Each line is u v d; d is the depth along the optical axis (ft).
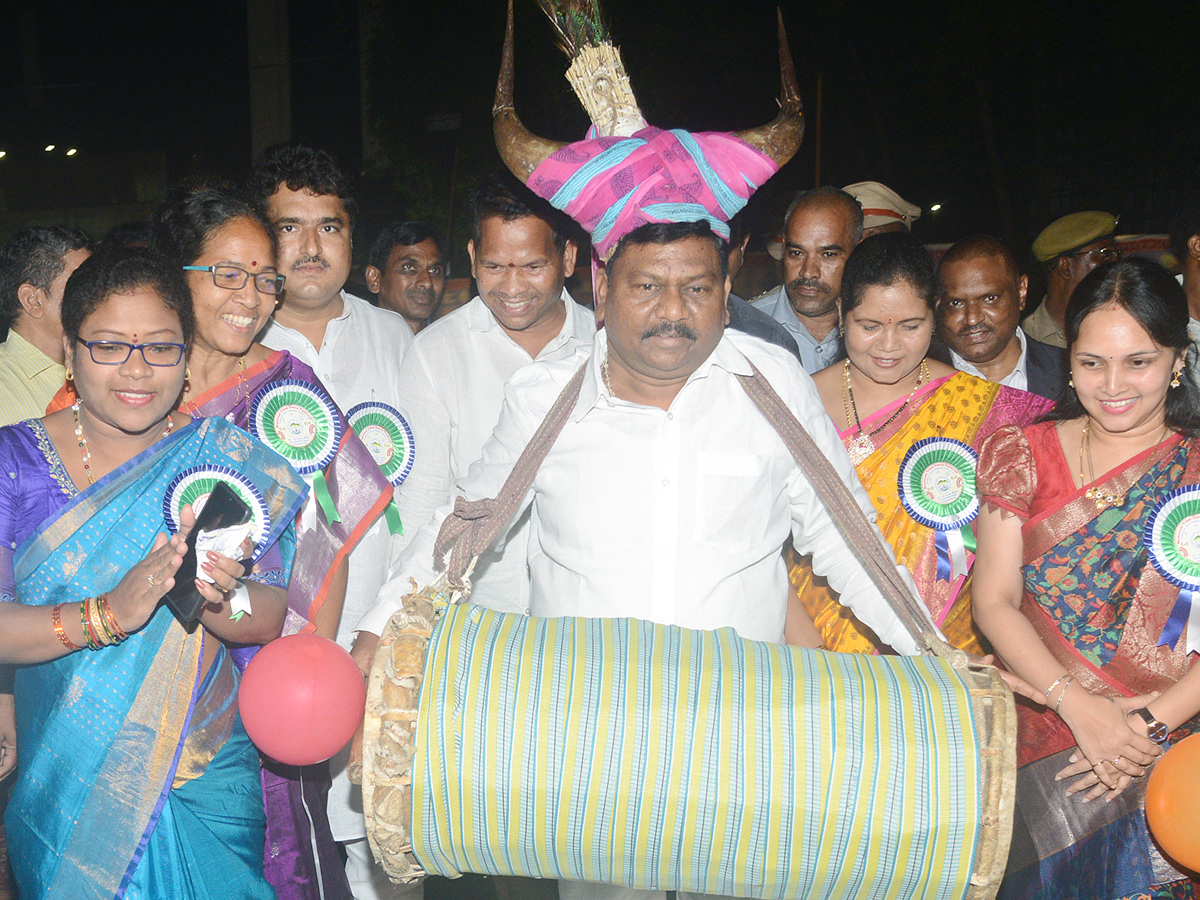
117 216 74.08
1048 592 8.81
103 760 7.84
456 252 49.47
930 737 6.51
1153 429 8.63
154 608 7.36
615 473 8.21
